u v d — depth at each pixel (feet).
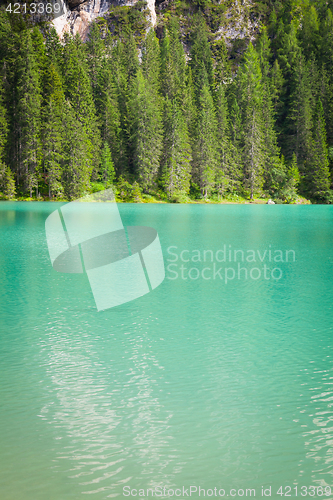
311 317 34.06
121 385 21.85
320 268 55.31
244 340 28.63
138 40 428.15
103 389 21.42
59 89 268.41
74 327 31.07
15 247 70.03
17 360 24.93
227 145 304.09
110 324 31.96
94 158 271.90
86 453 16.29
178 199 279.28
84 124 268.82
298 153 334.03
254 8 499.92
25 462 15.71
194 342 28.22
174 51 372.17
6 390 21.21
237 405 19.93
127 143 292.40
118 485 14.53
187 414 19.12
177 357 25.63
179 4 496.64
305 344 27.96
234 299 39.68
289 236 90.58
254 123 304.09
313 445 16.88
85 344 27.63
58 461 15.79
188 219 135.95
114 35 436.76
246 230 103.19
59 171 244.83
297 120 331.57
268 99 338.13
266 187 317.22
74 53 290.76
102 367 24.06
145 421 18.51
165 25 471.21
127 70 331.16
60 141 249.34
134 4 444.96
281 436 17.51
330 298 40.24
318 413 19.27
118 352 26.32
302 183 316.40
